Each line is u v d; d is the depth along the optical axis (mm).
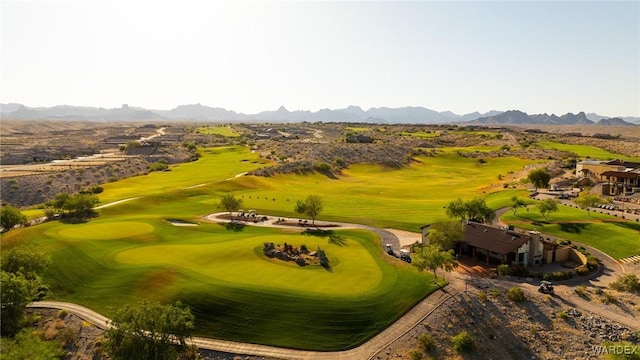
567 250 73562
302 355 46062
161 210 105062
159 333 43500
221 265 63750
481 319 52938
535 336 50688
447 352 47375
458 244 76938
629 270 67625
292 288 56094
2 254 60812
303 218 101125
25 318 51938
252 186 140750
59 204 95875
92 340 48219
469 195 130125
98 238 74875
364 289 56750
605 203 104562
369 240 81250
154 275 58969
